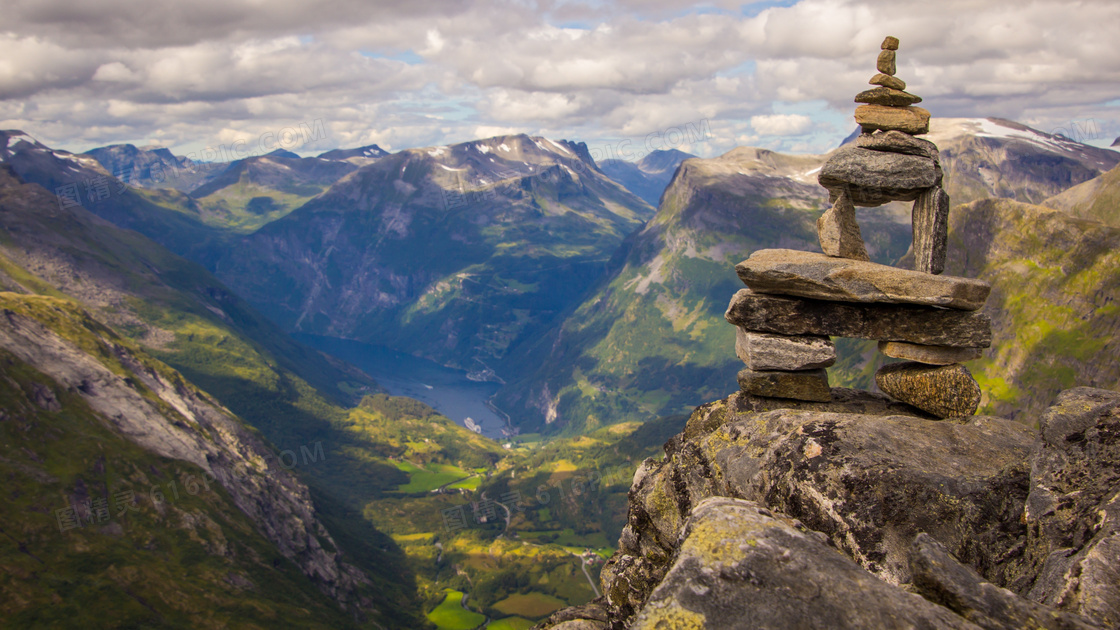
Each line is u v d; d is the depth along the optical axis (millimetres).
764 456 13125
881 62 15750
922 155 15297
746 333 16469
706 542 7730
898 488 11211
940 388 14742
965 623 6430
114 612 161875
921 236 15750
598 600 17453
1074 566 7973
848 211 16016
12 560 164000
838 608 6699
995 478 11047
